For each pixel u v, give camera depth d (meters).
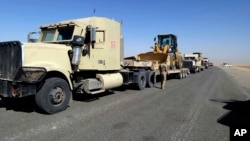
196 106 8.45
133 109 7.73
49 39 8.90
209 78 23.12
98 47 9.27
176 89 13.37
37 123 5.99
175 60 21.98
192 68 32.19
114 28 10.26
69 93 7.59
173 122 6.28
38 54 7.18
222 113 7.43
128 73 11.77
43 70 6.67
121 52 11.15
